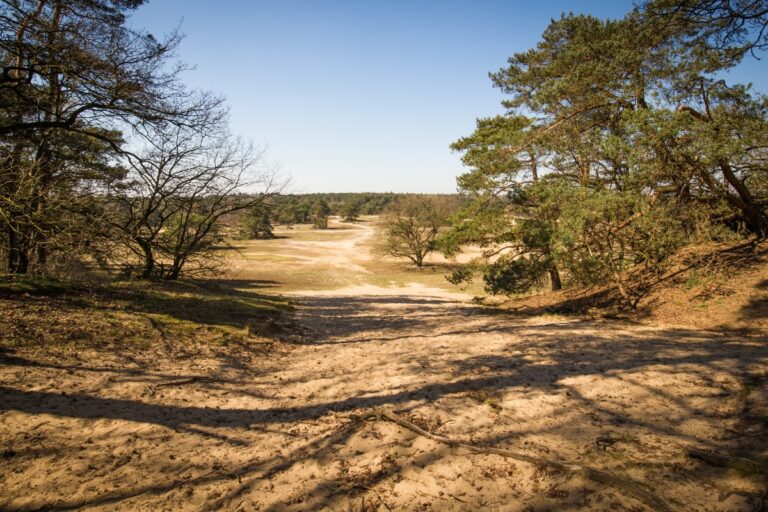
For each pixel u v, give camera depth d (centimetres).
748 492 288
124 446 404
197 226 1845
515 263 1428
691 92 1132
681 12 968
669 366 630
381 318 1616
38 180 894
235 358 785
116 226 1328
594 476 324
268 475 363
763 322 917
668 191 1189
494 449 387
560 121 1312
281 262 5366
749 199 1255
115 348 697
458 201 5228
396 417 468
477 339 1007
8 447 378
